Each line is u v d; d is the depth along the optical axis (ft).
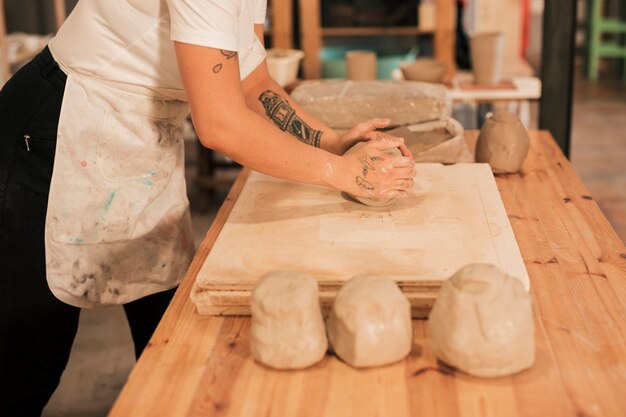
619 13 21.15
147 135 5.16
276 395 3.45
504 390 3.44
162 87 4.97
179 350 3.80
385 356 3.57
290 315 3.52
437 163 5.56
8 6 16.07
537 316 4.02
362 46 15.51
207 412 3.35
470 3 14.87
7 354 5.26
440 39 13.41
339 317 3.59
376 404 3.38
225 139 4.14
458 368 3.55
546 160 6.46
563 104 8.04
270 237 4.43
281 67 10.11
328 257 4.19
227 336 3.91
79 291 5.24
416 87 6.61
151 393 3.48
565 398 3.39
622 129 16.53
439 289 3.96
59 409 7.85
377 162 4.57
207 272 4.07
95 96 4.95
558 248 4.81
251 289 3.99
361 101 6.38
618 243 4.85
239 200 4.94
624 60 20.68
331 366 3.65
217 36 3.96
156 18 4.62
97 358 8.76
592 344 3.76
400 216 4.66
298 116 5.41
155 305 6.03
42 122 4.96
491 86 10.42
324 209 4.78
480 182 5.15
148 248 5.49
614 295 4.21
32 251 5.10
